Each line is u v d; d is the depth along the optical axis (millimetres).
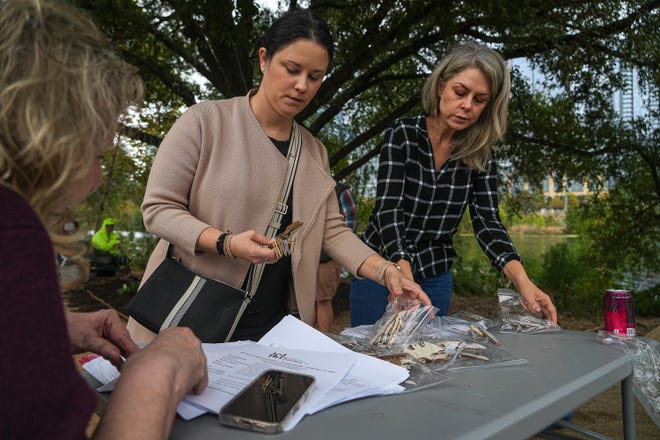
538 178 8828
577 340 1396
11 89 526
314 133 7477
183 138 1476
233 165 1498
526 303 1650
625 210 9328
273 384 872
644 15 6910
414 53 7664
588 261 9180
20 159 545
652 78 7645
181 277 1408
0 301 469
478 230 1966
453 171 1948
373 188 10469
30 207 522
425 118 1950
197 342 824
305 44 1432
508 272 1795
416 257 1967
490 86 1759
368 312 2041
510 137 8273
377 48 6312
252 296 1467
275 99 1511
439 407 854
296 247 1545
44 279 499
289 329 1264
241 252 1300
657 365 1271
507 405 866
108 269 9070
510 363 1134
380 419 799
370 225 2062
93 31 641
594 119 8562
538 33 6516
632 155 8742
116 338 1008
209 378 925
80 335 961
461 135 1917
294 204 1578
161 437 610
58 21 593
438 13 6062
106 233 9047
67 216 681
